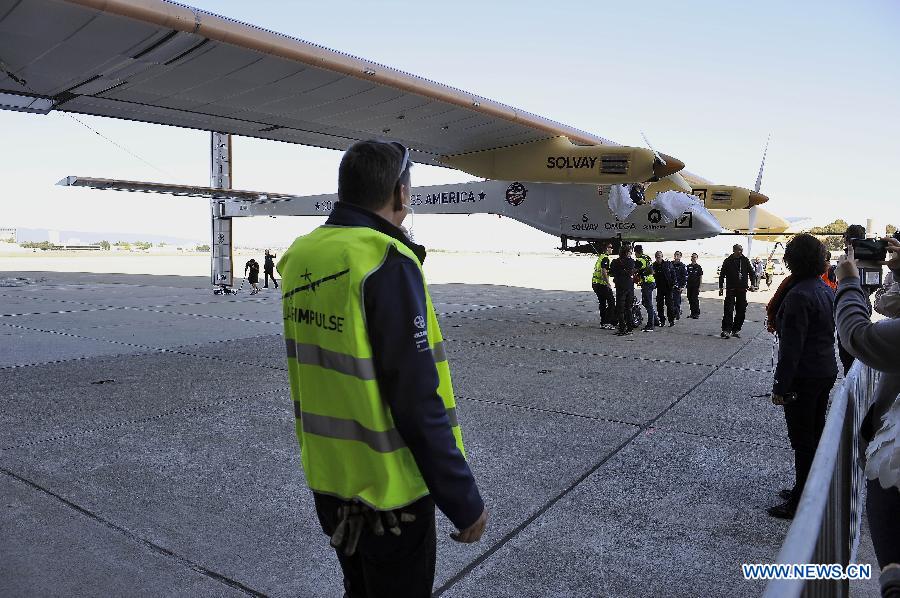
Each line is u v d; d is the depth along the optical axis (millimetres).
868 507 1567
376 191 1346
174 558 2535
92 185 13766
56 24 5230
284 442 4062
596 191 11219
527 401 5211
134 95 7453
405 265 1231
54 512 2961
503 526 2863
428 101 7824
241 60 6246
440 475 1208
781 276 27188
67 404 5016
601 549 2645
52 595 2240
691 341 8688
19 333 9031
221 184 16172
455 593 2301
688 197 11117
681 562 2535
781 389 2846
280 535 2758
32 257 51750
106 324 10117
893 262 1837
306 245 1384
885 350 1496
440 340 1349
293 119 8719
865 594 2270
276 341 8398
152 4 5156
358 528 1254
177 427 4391
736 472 3559
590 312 12344
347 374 1244
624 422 4582
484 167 10789
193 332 9250
